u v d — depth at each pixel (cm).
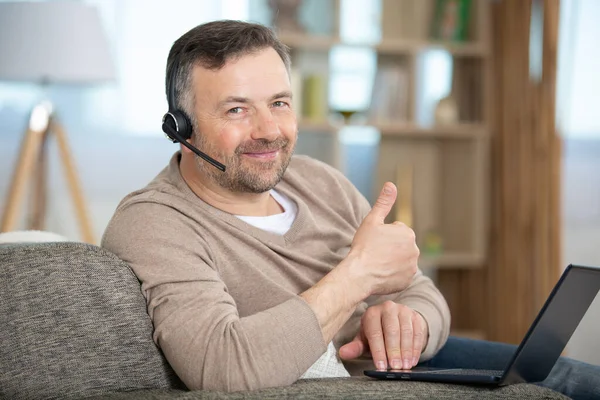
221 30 208
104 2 572
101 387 174
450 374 171
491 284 563
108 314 177
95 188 574
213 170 208
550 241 515
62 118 568
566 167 583
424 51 561
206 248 200
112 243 198
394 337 205
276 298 203
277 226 223
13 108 561
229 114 206
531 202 525
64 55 462
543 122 516
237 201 216
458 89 589
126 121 578
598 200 585
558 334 174
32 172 493
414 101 566
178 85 212
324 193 244
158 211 200
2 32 460
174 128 212
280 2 563
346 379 182
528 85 526
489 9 561
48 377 168
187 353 175
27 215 528
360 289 192
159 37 580
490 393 163
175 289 184
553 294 160
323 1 576
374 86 569
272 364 174
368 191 594
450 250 587
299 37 543
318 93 554
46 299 171
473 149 570
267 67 207
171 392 164
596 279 170
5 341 165
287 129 210
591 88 578
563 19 538
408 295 234
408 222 577
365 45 550
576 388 202
